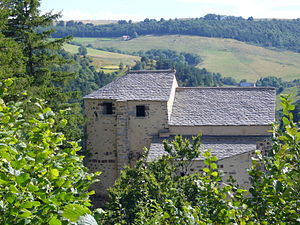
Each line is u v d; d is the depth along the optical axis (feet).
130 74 156.97
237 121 143.74
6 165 34.96
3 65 131.44
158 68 456.86
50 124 43.62
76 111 173.99
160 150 137.90
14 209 31.24
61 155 40.34
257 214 43.50
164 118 146.72
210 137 143.95
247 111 146.72
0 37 135.54
